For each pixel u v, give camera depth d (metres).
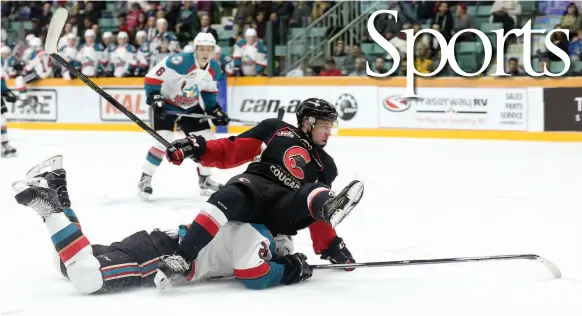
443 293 5.34
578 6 16.34
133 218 8.55
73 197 10.00
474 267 6.07
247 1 18.56
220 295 5.28
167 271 5.16
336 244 5.79
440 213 8.59
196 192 10.46
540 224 7.94
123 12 20.19
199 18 19.34
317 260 6.41
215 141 5.58
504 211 8.68
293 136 5.64
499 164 12.71
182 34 19.05
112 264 5.22
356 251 6.75
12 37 21.14
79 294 5.30
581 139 15.25
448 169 12.24
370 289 5.45
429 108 16.34
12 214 8.65
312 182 5.70
